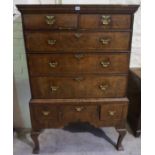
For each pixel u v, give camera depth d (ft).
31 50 4.13
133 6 3.76
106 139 5.86
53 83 4.48
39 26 3.92
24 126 6.38
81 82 4.49
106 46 4.14
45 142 5.72
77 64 4.30
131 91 6.04
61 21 3.88
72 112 4.77
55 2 4.94
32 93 4.59
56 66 4.29
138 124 5.72
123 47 4.18
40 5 3.67
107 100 4.67
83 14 3.84
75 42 4.08
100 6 3.72
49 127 4.97
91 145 5.61
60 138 5.89
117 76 4.48
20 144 5.67
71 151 5.38
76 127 6.39
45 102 4.60
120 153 5.31
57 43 4.07
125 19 3.93
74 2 4.93
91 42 4.09
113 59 4.29
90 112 4.81
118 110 4.83
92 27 3.95
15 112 6.12
